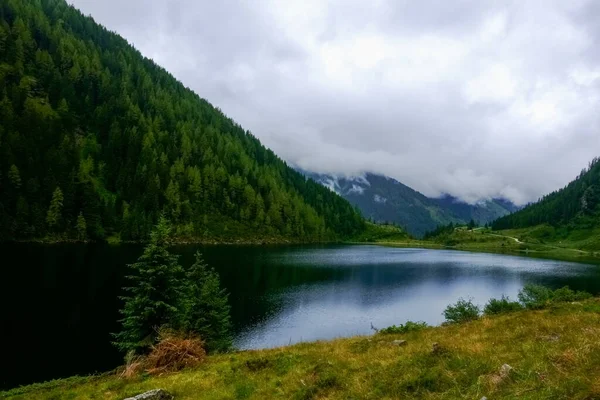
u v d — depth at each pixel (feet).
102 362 112.06
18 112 498.69
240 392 43.96
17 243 334.24
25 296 167.32
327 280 275.59
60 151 454.81
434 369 37.14
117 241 409.08
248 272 282.15
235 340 146.30
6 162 392.06
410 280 292.61
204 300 97.71
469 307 98.07
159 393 44.68
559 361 32.45
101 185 504.02
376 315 186.80
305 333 157.28
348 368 45.62
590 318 53.72
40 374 102.63
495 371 33.73
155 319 90.12
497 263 436.76
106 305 162.20
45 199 396.57
